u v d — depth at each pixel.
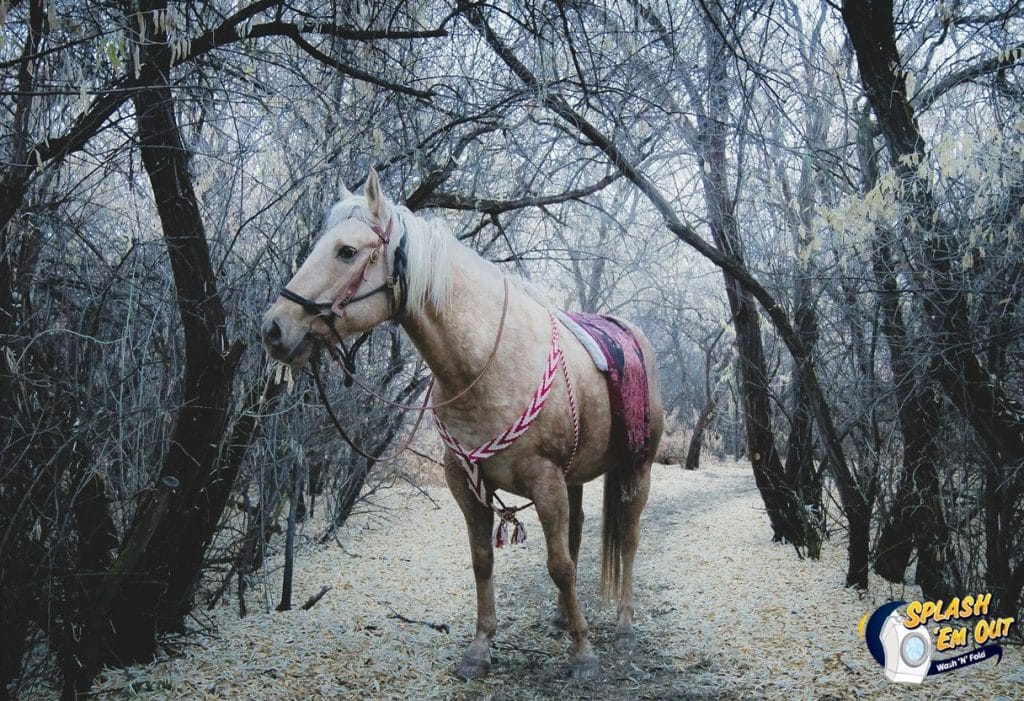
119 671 3.23
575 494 4.00
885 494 4.81
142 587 3.25
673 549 6.12
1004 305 3.66
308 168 4.11
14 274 2.95
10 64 2.48
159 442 3.80
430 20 4.13
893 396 4.52
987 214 3.63
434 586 4.86
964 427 4.00
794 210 5.21
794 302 5.98
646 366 4.07
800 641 3.78
